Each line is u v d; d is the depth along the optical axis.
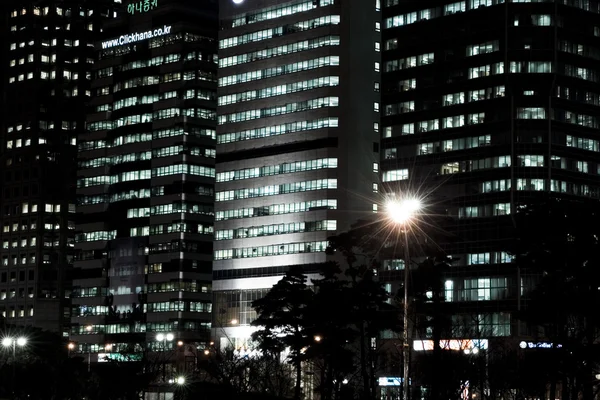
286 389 178.12
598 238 127.06
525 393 146.38
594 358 125.88
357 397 165.12
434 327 147.25
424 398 158.12
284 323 157.38
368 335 151.25
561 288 126.31
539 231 128.50
